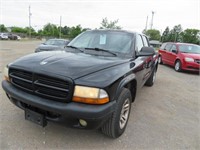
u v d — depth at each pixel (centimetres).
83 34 399
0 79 542
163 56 1185
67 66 235
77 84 213
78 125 224
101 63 258
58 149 246
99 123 221
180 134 311
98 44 355
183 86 654
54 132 282
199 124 354
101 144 264
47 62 245
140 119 353
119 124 265
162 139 291
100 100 215
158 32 6309
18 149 239
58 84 219
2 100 386
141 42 417
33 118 242
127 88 296
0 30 7050
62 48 369
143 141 280
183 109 427
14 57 1080
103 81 220
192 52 1002
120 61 288
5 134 267
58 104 217
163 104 447
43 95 227
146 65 424
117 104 250
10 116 318
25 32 7131
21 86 247
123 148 259
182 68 941
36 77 230
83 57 281
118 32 379
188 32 7362
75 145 257
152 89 580
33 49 1802
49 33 7388
